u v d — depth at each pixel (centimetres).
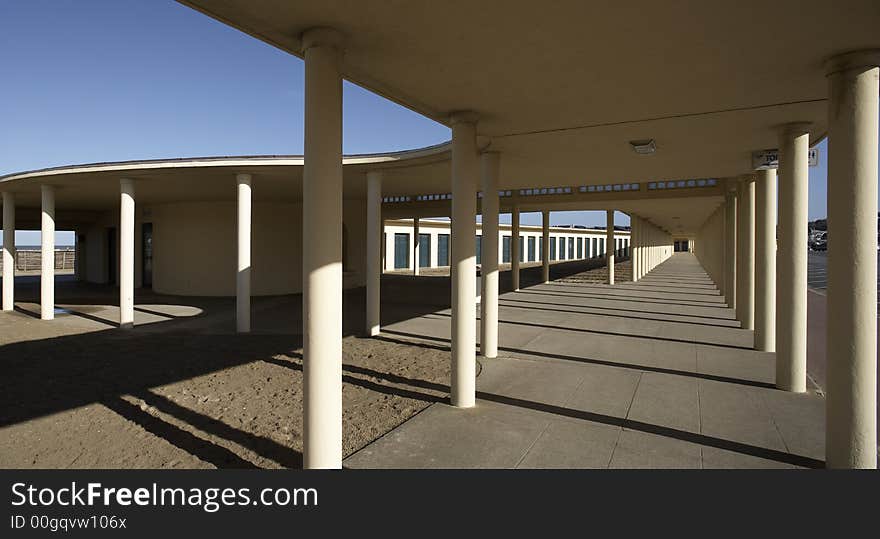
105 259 2478
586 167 997
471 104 573
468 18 368
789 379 678
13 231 1591
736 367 810
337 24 382
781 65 442
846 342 428
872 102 419
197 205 1923
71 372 827
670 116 605
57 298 1898
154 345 1048
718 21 363
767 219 887
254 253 1925
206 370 837
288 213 1983
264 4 352
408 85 512
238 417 612
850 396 428
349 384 735
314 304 400
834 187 432
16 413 629
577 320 1296
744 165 958
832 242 434
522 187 1408
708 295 1898
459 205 617
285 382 764
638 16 358
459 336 619
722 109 573
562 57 434
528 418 578
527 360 860
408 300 1803
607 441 511
